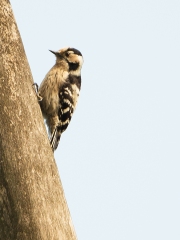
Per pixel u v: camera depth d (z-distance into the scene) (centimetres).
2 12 1080
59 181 1020
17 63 1057
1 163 991
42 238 962
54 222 975
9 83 1034
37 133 1027
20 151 998
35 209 971
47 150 1027
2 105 1017
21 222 967
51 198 990
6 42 1063
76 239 995
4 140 1000
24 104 1033
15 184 981
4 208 980
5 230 976
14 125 1010
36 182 987
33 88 1076
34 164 997
